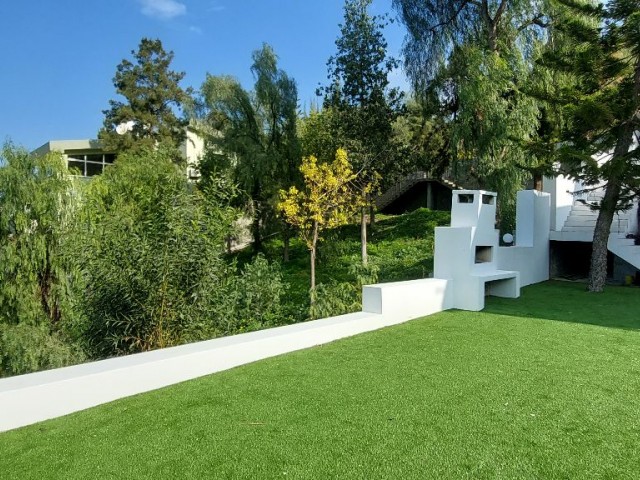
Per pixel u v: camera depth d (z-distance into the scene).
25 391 3.29
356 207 14.62
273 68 18.33
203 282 5.54
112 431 3.14
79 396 3.54
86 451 2.87
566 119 10.66
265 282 7.71
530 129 12.95
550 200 12.23
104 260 5.32
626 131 9.41
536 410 3.32
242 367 4.51
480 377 4.05
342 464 2.62
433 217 20.97
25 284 8.07
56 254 8.05
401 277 11.36
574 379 3.98
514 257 9.98
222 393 3.81
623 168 8.77
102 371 3.69
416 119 18.47
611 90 9.48
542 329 5.91
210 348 4.41
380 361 4.60
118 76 25.72
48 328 7.49
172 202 5.84
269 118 18.61
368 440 2.90
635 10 8.98
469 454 2.70
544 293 9.18
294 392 3.78
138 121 25.17
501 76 12.85
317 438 2.95
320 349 5.12
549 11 13.17
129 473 2.59
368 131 15.52
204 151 19.72
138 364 3.89
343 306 7.69
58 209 8.66
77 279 7.43
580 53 9.41
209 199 6.67
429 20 15.12
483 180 13.98
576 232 11.78
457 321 6.45
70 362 5.92
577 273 13.11
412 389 3.79
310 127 18.03
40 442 3.01
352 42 15.41
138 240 5.35
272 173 17.84
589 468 2.53
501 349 4.96
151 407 3.55
